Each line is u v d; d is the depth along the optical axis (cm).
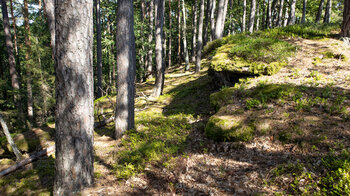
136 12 2081
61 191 420
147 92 1606
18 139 806
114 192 432
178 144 628
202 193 402
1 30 2152
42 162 640
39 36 1644
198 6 2970
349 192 309
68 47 380
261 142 532
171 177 464
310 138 476
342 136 454
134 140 696
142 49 2144
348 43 988
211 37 2331
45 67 1731
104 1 2036
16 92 1609
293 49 964
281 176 401
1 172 587
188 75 1883
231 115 641
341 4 2845
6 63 2728
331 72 758
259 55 899
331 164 386
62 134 405
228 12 2525
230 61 944
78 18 379
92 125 444
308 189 352
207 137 628
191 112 948
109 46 1906
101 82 1839
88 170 443
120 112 776
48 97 1714
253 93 713
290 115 566
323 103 578
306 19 3000
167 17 3231
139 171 503
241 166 467
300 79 739
